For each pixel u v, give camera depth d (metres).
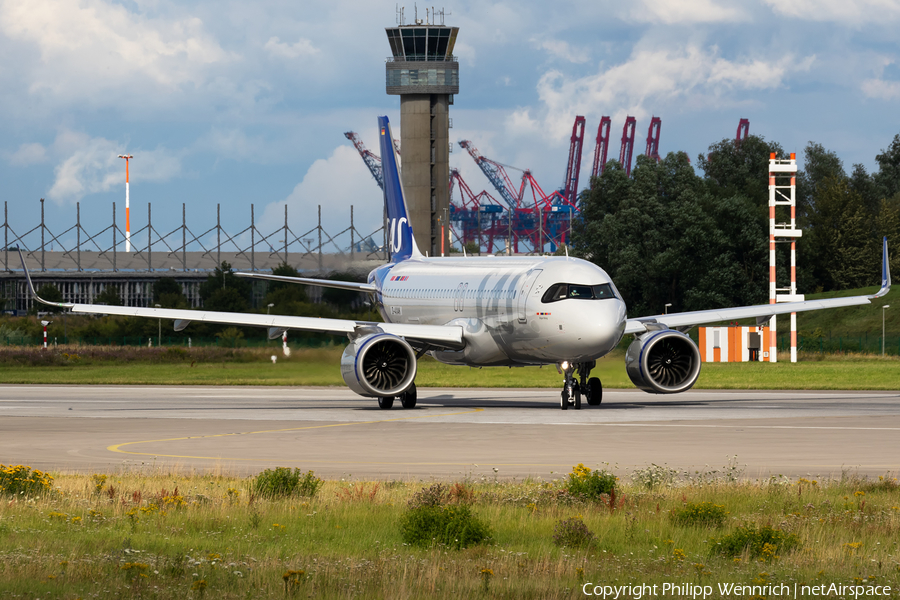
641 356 139.88
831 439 104.50
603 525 59.19
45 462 91.38
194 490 71.69
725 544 53.78
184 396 179.62
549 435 109.62
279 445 103.38
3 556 49.09
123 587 44.19
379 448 99.88
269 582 45.25
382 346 143.00
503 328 140.25
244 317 144.50
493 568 48.47
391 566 48.38
